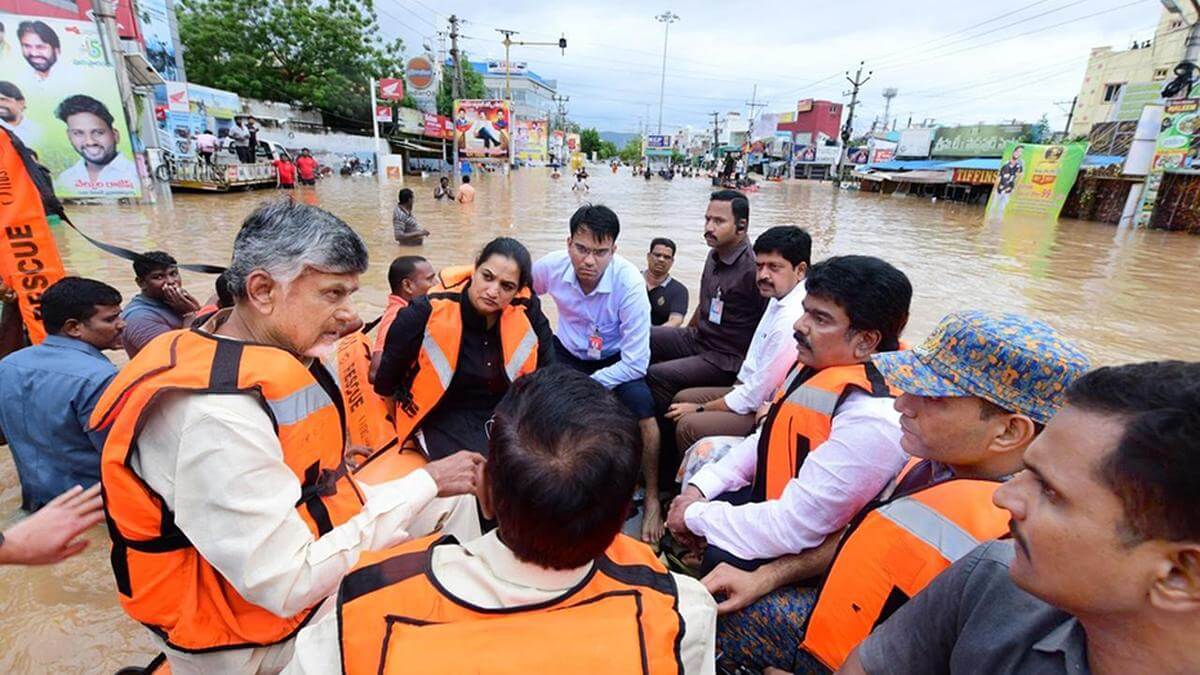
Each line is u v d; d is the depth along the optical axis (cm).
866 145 5284
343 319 158
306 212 150
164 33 2050
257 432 139
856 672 127
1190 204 1755
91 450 266
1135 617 79
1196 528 70
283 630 157
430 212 1648
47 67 1195
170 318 364
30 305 354
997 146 3647
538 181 3697
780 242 283
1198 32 1717
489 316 264
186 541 144
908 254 1254
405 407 268
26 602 235
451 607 98
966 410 142
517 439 98
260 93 3197
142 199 1398
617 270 329
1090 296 882
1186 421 71
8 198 337
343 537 155
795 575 191
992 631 102
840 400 193
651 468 317
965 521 141
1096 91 3222
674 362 375
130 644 217
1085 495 78
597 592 104
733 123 9188
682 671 98
